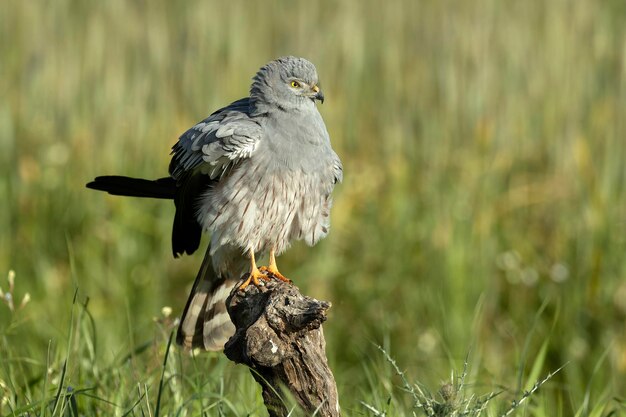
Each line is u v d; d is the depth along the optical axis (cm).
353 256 1282
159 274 1254
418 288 1218
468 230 1242
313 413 626
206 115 1480
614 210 1285
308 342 638
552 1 1526
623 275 1220
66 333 985
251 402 803
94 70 1517
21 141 1452
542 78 1450
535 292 1224
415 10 1592
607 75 1437
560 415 866
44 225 1317
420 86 1480
